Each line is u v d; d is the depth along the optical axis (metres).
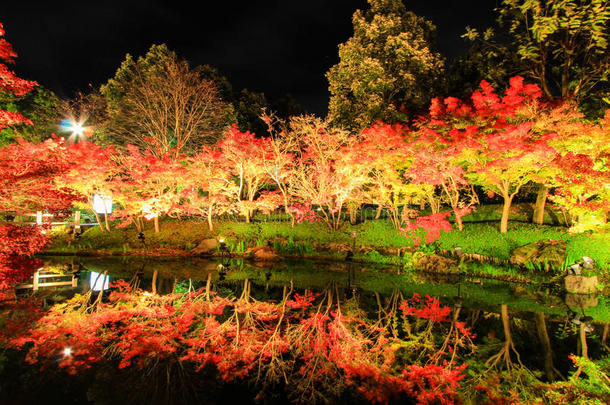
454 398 4.97
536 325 7.89
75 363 5.66
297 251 15.74
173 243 16.28
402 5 20.67
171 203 16.48
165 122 20.61
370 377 5.57
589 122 11.73
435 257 13.34
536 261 12.24
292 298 9.71
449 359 6.21
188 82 21.17
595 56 13.23
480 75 18.22
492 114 12.00
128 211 15.96
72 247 15.12
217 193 17.39
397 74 20.11
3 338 6.55
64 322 7.41
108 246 15.64
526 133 11.46
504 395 5.07
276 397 4.90
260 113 30.00
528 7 12.55
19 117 8.31
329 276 12.42
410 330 7.52
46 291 9.66
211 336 6.98
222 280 11.54
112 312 8.10
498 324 7.92
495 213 17.14
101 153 15.17
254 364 5.93
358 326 7.71
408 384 5.37
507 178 12.76
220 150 18.11
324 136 16.70
